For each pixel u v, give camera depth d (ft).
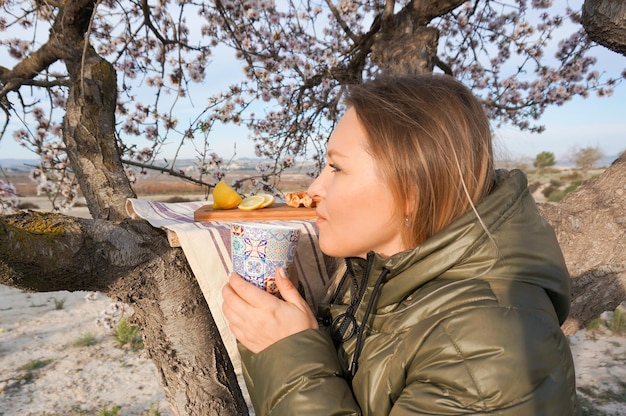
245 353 3.11
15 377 20.39
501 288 2.49
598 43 6.23
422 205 2.79
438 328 2.43
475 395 2.15
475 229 2.62
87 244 3.93
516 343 2.22
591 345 21.04
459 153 2.77
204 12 13.50
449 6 8.80
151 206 5.33
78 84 6.13
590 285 6.55
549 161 94.79
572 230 6.50
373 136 2.78
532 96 16.21
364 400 2.68
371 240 3.01
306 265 4.58
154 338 4.96
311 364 2.73
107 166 6.06
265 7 12.98
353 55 12.03
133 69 13.35
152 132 13.67
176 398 5.12
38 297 31.81
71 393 19.13
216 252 4.23
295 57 14.15
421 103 2.84
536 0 14.98
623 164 6.86
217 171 15.19
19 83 8.19
